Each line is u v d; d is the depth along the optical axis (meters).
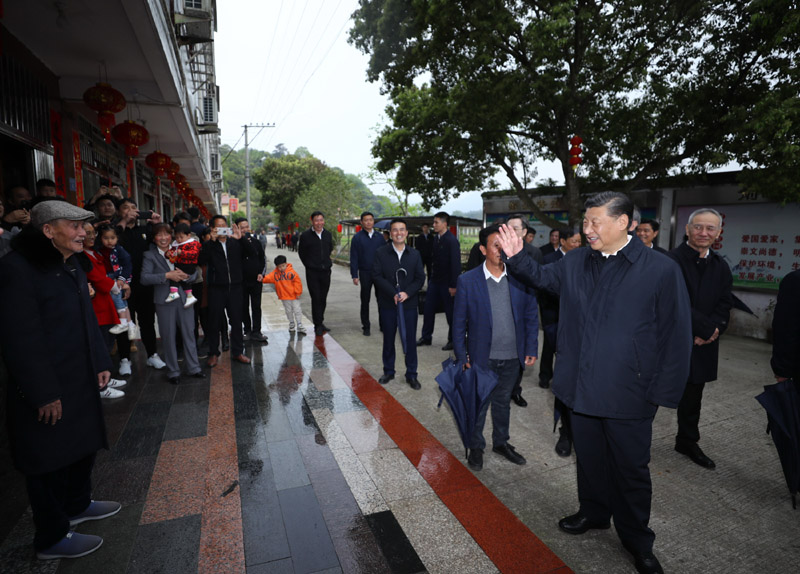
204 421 3.68
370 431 3.54
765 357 5.97
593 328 2.12
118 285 4.45
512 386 3.11
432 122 9.44
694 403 3.13
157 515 2.47
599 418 2.21
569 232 4.65
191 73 12.02
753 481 2.92
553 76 8.29
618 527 2.17
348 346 6.18
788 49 6.35
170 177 11.59
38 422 2.06
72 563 2.11
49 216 2.05
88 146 8.16
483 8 7.48
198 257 4.65
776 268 7.05
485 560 2.16
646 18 7.77
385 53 8.86
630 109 8.71
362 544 2.26
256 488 2.74
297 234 32.16
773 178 6.20
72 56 5.77
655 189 8.60
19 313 1.95
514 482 2.88
